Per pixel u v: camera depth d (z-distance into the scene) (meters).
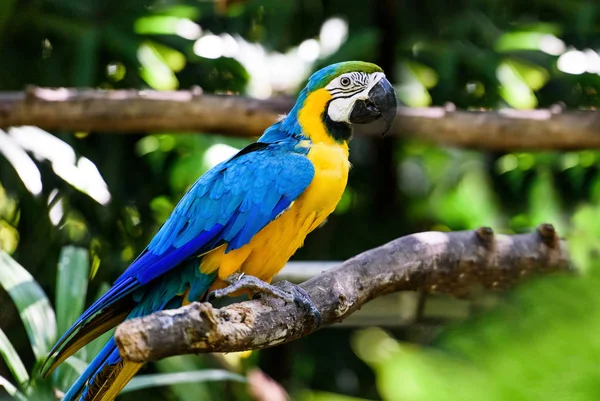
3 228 11.33
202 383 8.16
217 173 6.14
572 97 12.30
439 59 11.50
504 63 11.80
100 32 11.12
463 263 6.67
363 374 11.77
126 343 3.41
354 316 9.24
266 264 6.05
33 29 11.30
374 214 12.16
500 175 12.59
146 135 11.86
